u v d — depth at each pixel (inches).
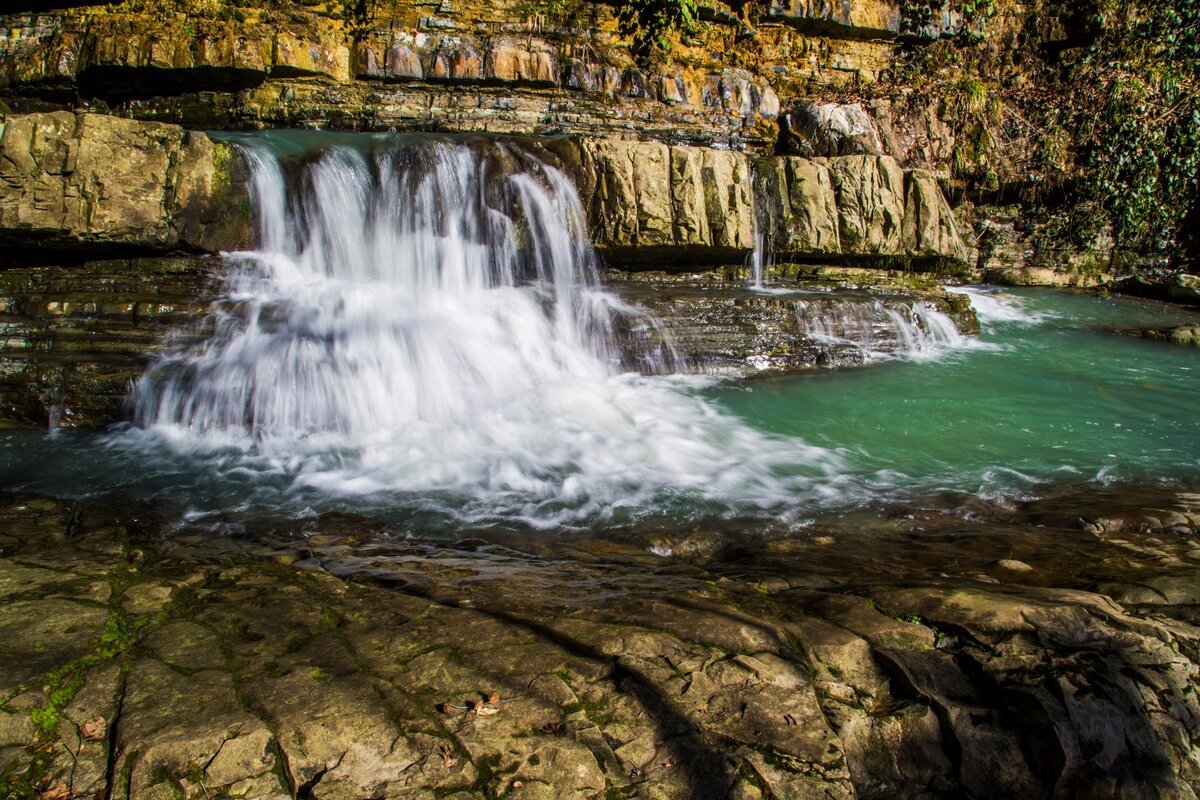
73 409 238.7
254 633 117.0
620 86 431.2
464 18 420.8
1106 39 487.8
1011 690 108.3
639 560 158.7
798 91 472.7
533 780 91.4
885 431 249.9
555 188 337.7
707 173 358.9
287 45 398.6
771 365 309.6
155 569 142.5
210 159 296.7
